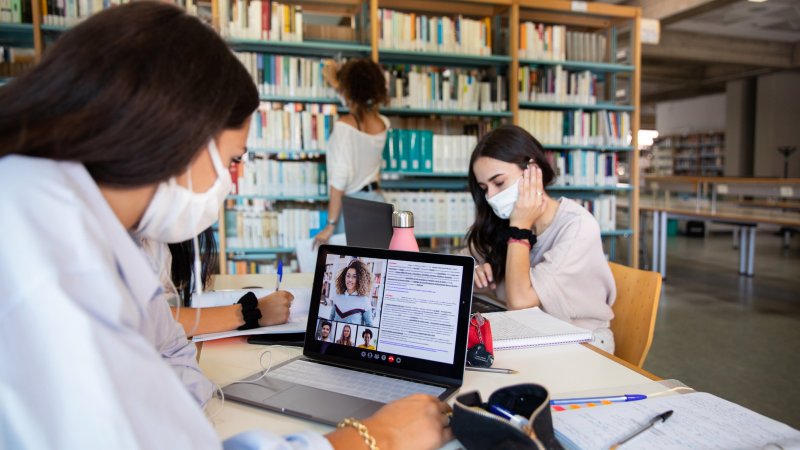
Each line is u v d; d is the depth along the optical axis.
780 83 11.83
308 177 3.81
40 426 0.39
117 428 0.40
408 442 0.64
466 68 4.43
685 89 15.19
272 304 1.24
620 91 4.94
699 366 3.22
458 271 0.93
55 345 0.40
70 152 0.47
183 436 0.45
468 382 0.92
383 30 3.91
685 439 0.67
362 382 0.90
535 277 1.49
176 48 0.51
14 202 0.42
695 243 9.03
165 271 0.81
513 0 4.20
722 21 8.97
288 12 3.70
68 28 0.52
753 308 4.61
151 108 0.49
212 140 0.60
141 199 0.56
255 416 0.79
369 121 3.16
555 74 4.45
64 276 0.41
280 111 3.74
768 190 6.62
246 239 3.79
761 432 0.68
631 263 4.85
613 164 4.72
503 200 1.61
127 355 0.43
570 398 0.82
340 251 1.06
